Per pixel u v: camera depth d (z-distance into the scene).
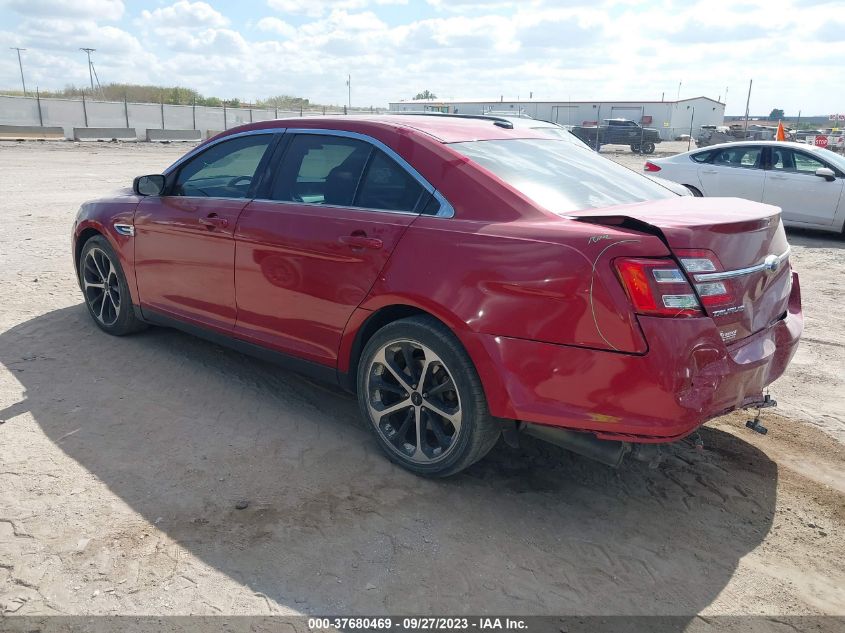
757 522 3.17
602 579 2.74
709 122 61.81
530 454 3.70
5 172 17.42
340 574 2.69
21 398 4.07
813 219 11.00
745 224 2.91
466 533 2.98
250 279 3.94
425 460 3.33
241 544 2.83
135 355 4.81
